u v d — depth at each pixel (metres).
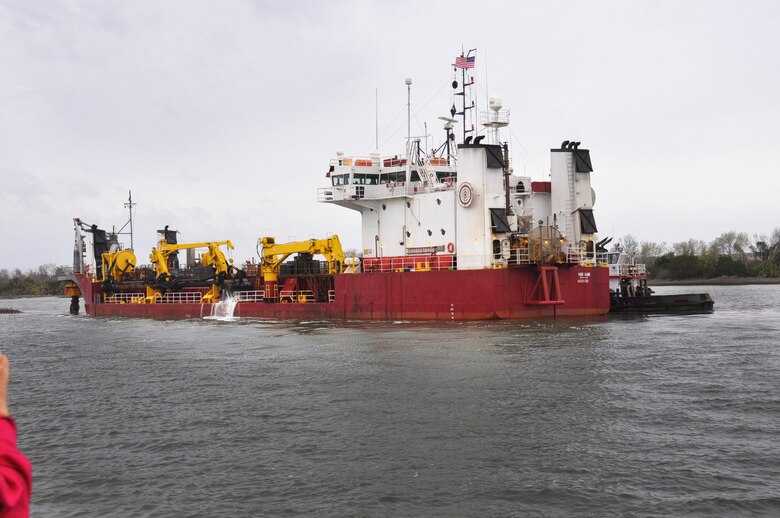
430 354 38.12
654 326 50.28
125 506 17.55
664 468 18.98
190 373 35.41
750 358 35.06
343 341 45.59
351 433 23.05
